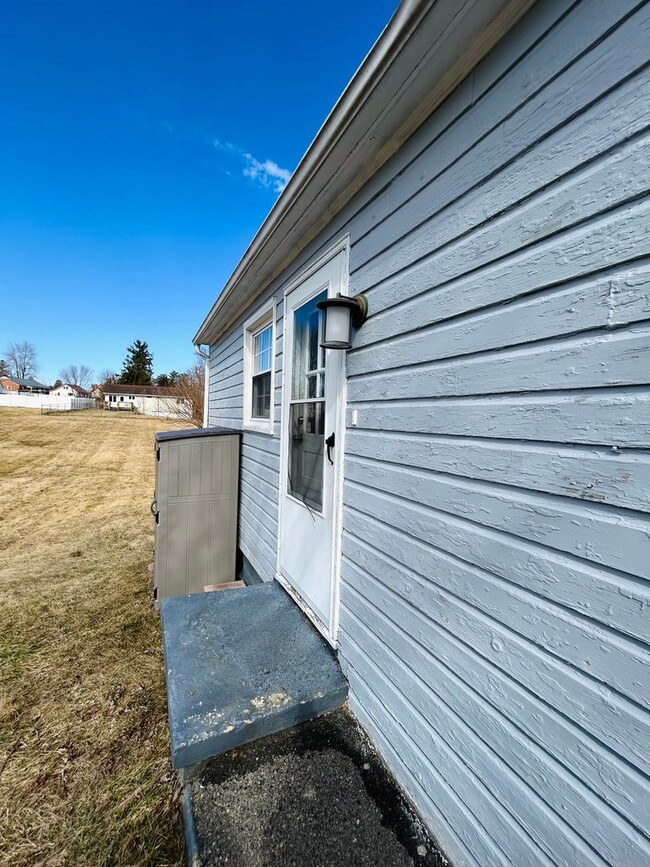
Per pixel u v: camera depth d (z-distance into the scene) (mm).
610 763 844
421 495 1426
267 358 3559
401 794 1450
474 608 1190
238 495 4125
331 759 1580
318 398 2340
